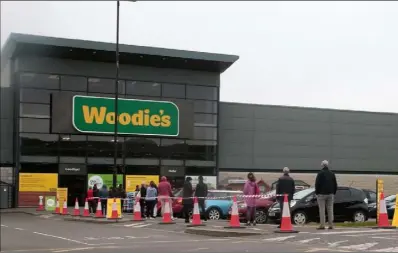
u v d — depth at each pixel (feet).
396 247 37.63
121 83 126.93
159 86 130.00
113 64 126.82
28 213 101.91
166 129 128.36
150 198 78.33
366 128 136.77
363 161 138.82
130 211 93.71
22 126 117.80
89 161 122.21
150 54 124.57
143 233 55.72
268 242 43.09
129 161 125.39
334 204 65.82
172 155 129.08
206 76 134.51
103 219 76.38
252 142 136.67
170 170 128.47
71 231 59.62
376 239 42.16
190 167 130.21
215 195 79.56
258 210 70.33
